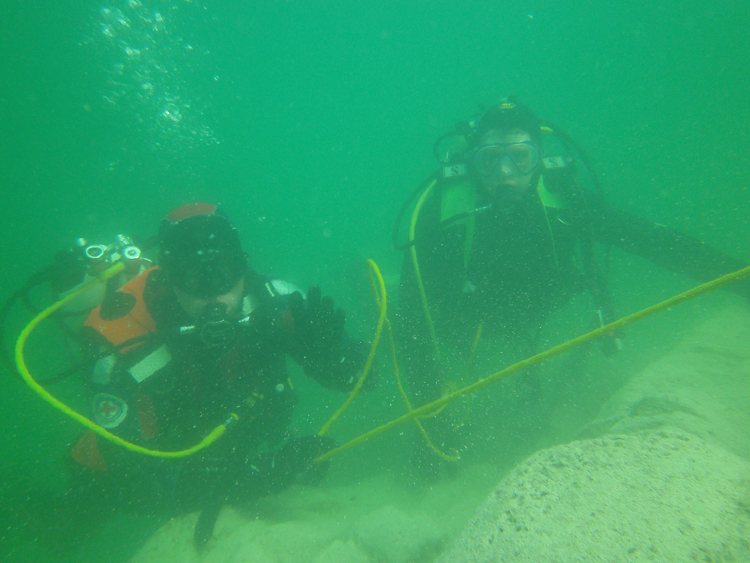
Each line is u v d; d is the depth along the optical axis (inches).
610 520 33.5
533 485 41.8
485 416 119.7
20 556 92.3
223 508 83.4
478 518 43.1
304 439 83.1
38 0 578.9
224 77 1638.8
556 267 110.0
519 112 108.8
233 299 73.4
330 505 90.0
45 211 943.7
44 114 872.9
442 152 681.6
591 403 114.5
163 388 70.6
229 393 75.2
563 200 112.3
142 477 75.7
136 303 75.6
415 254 106.4
